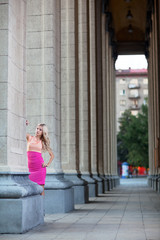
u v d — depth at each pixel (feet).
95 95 91.50
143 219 35.22
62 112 58.95
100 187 87.61
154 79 118.52
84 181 58.08
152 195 78.38
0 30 28.96
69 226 30.68
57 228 29.55
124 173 284.82
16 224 26.91
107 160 121.39
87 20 74.59
